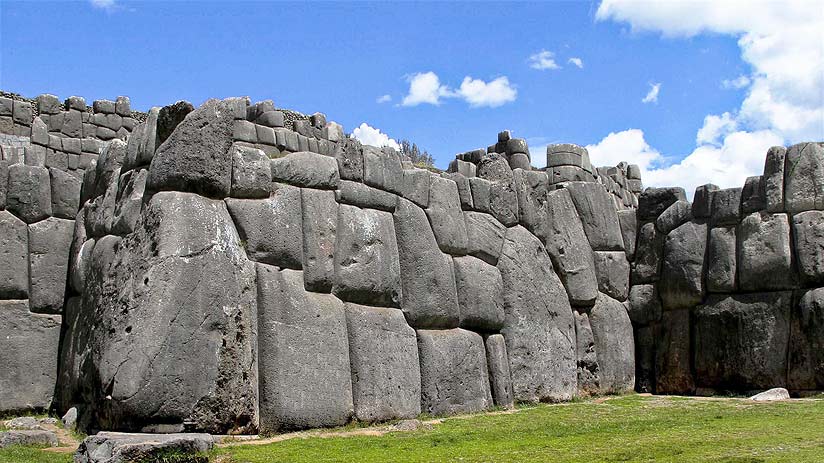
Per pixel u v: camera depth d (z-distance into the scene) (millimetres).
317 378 10781
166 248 9852
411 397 12094
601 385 15883
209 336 9836
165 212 10070
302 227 11344
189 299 9781
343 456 8766
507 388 13711
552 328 14961
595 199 16703
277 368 10367
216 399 9742
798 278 14672
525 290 14602
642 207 17297
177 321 9641
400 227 12828
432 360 12531
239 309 10203
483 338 13805
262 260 10734
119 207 11297
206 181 10430
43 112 19781
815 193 14734
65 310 13031
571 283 15797
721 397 14977
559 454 8953
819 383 14070
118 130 20703
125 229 10875
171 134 10602
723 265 15570
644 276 16922
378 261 12180
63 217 13398
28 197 13047
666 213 16828
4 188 12945
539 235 15531
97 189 12625
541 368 14469
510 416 12227
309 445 9359
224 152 10664
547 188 16031
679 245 16328
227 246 10320
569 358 15195
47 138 18828
